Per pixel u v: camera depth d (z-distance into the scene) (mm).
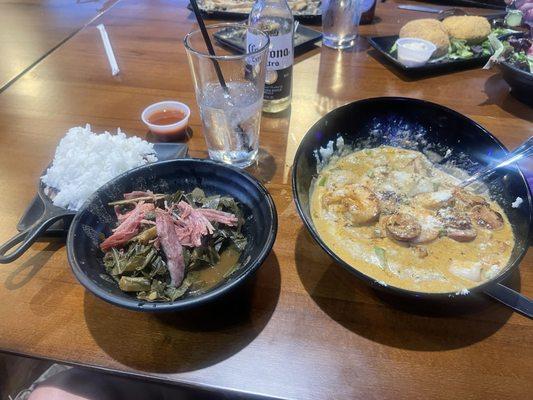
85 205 804
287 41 1175
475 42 1572
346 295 791
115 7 2025
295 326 746
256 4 1234
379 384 662
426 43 1478
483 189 914
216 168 899
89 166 940
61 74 1514
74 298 800
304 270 839
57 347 724
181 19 1891
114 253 791
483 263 769
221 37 1607
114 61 1568
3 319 767
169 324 748
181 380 677
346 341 721
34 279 835
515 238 798
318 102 1356
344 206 866
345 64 1561
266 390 660
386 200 891
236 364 694
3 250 778
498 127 1223
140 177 894
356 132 1031
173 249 781
